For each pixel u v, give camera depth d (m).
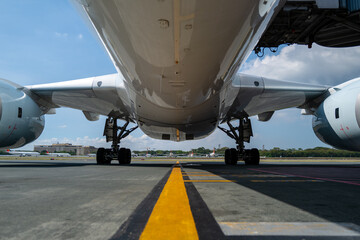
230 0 3.29
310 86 9.71
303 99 10.12
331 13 8.75
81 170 7.13
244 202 2.33
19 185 3.62
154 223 1.60
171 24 3.63
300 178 4.77
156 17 3.48
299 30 9.70
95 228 1.51
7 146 9.03
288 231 1.45
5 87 8.36
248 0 3.43
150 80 5.72
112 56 5.68
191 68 5.02
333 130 8.91
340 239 1.32
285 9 8.34
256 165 11.30
